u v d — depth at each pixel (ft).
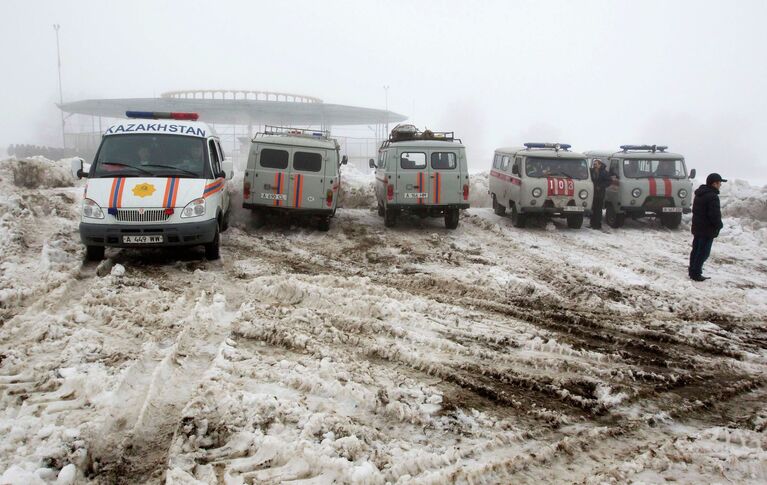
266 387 14.93
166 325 19.26
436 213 45.62
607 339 20.61
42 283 23.07
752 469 11.99
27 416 12.81
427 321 21.30
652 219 54.34
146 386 14.74
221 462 11.59
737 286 29.96
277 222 45.83
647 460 12.14
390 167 44.19
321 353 17.34
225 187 37.45
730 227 46.96
